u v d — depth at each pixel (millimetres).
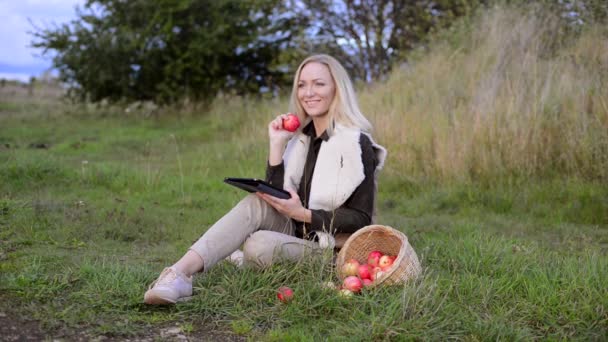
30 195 6160
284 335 2939
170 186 7023
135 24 15234
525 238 5227
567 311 3279
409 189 7195
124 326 3006
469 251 4320
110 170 7469
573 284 3486
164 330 3029
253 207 3525
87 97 16625
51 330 2916
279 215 3637
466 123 7582
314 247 3584
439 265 4160
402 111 8617
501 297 3477
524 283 3629
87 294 3316
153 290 3143
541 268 3891
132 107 16891
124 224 5137
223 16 15164
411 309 3092
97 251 4402
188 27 15273
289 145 3861
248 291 3373
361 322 3080
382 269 3486
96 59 15141
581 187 6500
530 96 7664
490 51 9242
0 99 19547
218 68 15133
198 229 5227
